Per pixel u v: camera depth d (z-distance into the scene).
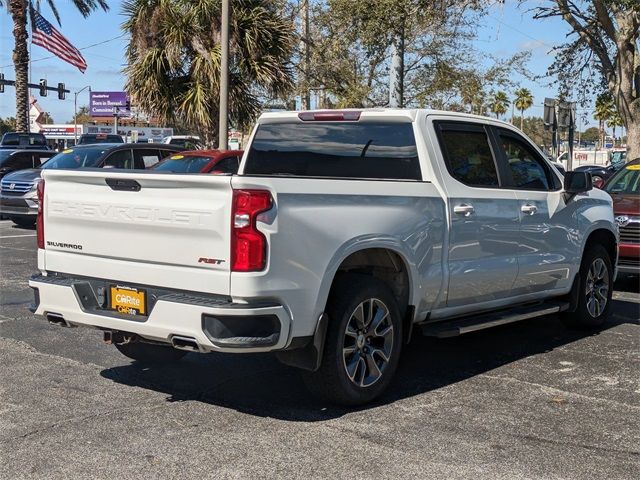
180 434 4.79
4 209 17.06
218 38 19.16
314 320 4.90
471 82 21.73
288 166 6.76
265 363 6.45
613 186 11.40
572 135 19.39
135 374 6.11
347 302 5.11
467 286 6.11
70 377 6.00
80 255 5.34
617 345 7.27
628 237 9.98
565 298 7.56
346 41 19.69
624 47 18.59
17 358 6.54
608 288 8.02
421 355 6.88
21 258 12.50
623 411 5.33
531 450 4.59
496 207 6.36
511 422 5.08
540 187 7.08
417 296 5.69
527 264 6.71
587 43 20.25
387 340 5.48
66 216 5.37
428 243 5.71
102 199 5.14
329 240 4.95
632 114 18.95
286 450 4.54
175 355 6.39
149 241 4.92
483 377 6.16
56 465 4.30
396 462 4.38
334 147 6.48
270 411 5.24
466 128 6.41
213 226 4.62
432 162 5.94
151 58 19.16
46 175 5.50
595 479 4.19
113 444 4.62
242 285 4.55
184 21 18.84
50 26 35.88
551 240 7.03
